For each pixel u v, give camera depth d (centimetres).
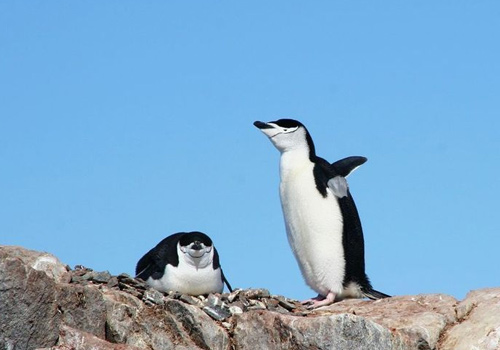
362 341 1603
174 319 1645
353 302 1906
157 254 1855
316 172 1966
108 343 1530
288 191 1978
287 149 1994
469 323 1698
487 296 1797
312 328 1599
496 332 1645
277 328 1636
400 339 1659
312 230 1948
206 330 1641
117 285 1734
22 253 1742
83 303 1583
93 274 1769
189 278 1809
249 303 1812
